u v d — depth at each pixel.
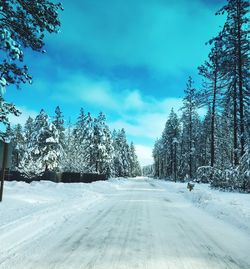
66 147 57.41
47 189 20.67
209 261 5.83
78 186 29.00
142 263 5.58
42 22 10.76
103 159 57.75
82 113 65.06
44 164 45.75
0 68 10.59
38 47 11.30
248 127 23.64
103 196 21.47
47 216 9.92
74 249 6.37
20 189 18.08
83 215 11.28
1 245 6.36
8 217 9.19
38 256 5.79
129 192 26.91
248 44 24.33
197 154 64.75
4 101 10.56
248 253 6.48
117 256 5.97
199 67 32.31
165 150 83.38
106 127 65.06
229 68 25.84
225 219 11.04
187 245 7.06
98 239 7.36
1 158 11.78
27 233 7.52
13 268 5.09
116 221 10.12
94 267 5.27
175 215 12.09
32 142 47.34
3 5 9.91
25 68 10.89
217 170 25.56
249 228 8.98
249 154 21.28
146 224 9.70
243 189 21.86
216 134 57.16
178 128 71.81
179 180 65.31
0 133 12.03
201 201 16.91
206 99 32.94
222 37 25.03
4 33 8.71
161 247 6.79
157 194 24.75
